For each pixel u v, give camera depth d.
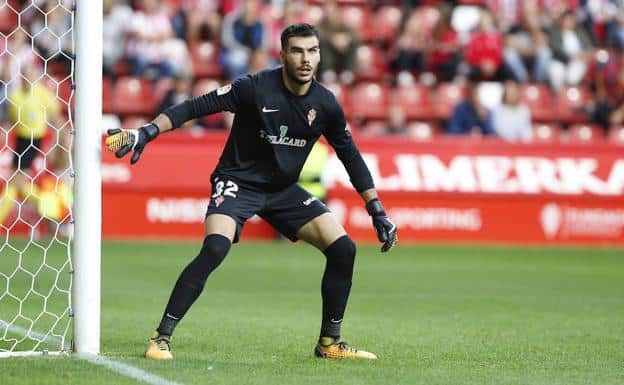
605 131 73.50
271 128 22.27
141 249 54.69
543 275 48.25
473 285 43.88
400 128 67.31
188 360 22.39
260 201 22.84
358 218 61.50
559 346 26.92
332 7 72.69
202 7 77.19
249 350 24.89
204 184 60.69
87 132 22.73
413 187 62.28
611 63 75.81
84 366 21.16
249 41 70.75
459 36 79.56
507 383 20.73
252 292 40.03
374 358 23.62
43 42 55.03
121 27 72.50
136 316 31.97
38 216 56.88
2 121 56.12
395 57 74.88
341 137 23.22
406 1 79.94
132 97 70.56
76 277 23.12
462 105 67.38
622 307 37.50
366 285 43.12
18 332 27.67
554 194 63.28
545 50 75.62
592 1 81.81
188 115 22.16
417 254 56.12
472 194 62.75
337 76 72.38
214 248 22.23
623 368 23.25
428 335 28.81
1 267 45.41
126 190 60.12
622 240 63.72
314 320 31.98
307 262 51.78
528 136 67.62
